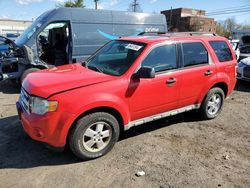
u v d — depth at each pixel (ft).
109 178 11.53
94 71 14.10
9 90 26.45
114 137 13.38
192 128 17.07
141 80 13.67
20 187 10.84
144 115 14.47
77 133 12.09
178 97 15.69
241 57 37.29
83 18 27.04
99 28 28.07
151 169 12.27
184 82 15.66
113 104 12.67
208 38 17.51
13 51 28.53
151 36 16.30
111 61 14.88
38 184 11.04
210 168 12.53
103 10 28.40
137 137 15.51
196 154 13.78
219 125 17.74
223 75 17.92
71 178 11.48
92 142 12.71
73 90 11.87
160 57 14.67
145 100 14.07
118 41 16.16
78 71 14.01
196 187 11.12
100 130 12.82
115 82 12.88
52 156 13.17
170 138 15.51
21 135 15.40
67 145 12.82
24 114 12.48
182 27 168.04
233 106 22.13
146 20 31.76
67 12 26.21
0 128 16.38
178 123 17.81
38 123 11.59
